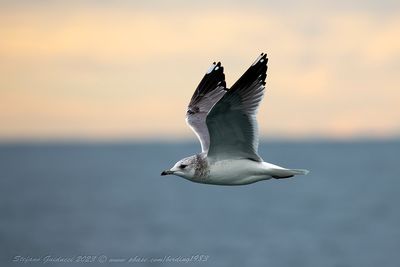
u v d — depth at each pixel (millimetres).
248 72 14562
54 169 166125
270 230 52250
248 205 73500
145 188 103312
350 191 87812
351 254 41938
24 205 78562
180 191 97188
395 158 189875
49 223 60625
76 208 74125
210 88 17406
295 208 68562
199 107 17203
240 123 14867
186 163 15562
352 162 168625
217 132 14992
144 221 60219
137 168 164250
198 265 39750
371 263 39250
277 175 15336
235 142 15188
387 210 64500
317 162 170500
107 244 47312
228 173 15406
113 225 57812
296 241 46656
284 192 90125
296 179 114125
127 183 114312
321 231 51406
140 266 41312
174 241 47562
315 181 109062
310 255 41688
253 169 15328
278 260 40125
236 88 14422
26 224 60156
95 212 69375
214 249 44062
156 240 48219
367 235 49188
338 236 48844
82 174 140750
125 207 73875
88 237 50938
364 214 61719
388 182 103188
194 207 72125
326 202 74438
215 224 56594
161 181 118438
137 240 48469
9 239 50750
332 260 40281
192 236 49656
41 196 90750
